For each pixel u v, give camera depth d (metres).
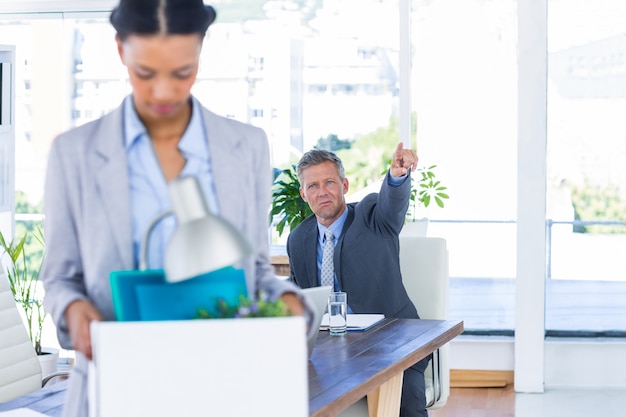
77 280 1.99
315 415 2.47
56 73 6.93
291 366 1.79
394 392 3.35
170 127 1.96
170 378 1.76
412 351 3.32
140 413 1.75
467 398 6.17
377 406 3.28
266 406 1.79
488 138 6.47
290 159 6.72
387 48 6.58
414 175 6.54
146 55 1.82
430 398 4.21
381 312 4.16
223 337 1.77
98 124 1.96
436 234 6.54
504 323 6.47
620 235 6.27
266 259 2.13
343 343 3.49
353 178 6.66
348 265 4.20
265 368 1.78
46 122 6.96
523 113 6.21
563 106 6.29
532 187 6.22
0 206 6.44
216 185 1.97
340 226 4.26
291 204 6.11
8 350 3.79
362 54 6.61
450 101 6.50
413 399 3.97
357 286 4.18
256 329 1.78
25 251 6.95
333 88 6.65
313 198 4.19
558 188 6.32
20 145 6.98
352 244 4.19
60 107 6.93
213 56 6.75
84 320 1.84
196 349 1.77
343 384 2.80
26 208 6.99
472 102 6.48
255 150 2.08
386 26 6.57
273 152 6.74
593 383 6.34
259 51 6.71
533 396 6.18
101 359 1.74
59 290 1.93
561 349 6.35
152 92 1.86
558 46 6.28
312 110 6.68
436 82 6.52
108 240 1.92
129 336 1.75
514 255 6.45
